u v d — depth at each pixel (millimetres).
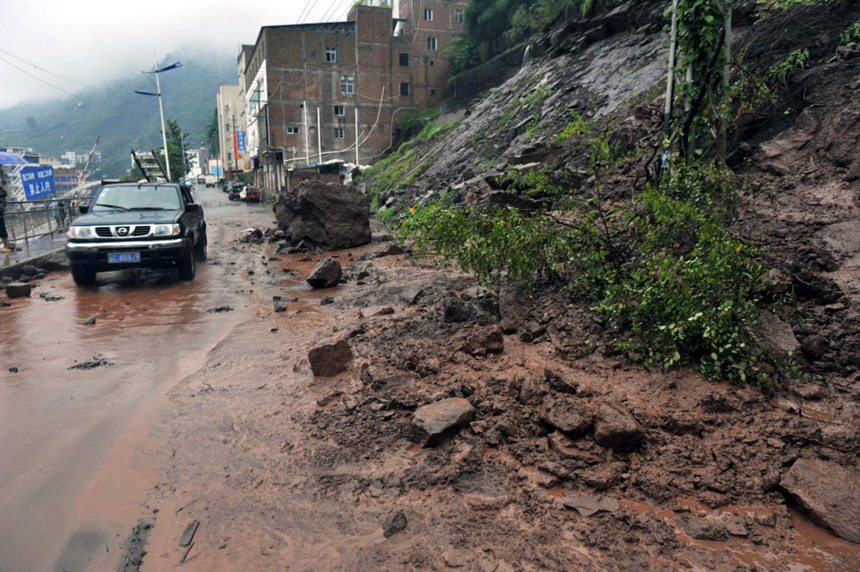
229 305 7824
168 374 4992
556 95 19719
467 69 49375
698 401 3693
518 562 2477
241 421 3984
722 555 2500
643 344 4434
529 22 38906
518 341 5156
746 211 6809
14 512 2959
